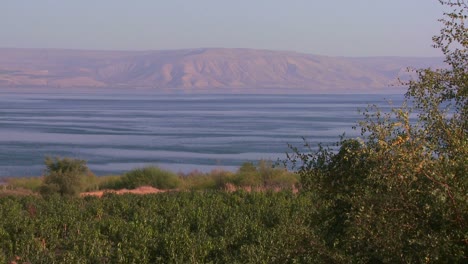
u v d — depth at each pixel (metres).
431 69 9.38
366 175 8.27
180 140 116.31
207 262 20.92
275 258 9.62
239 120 176.38
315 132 128.12
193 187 47.78
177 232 24.11
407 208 7.86
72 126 151.25
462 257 7.79
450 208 7.63
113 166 79.19
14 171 72.88
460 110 8.94
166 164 81.12
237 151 96.00
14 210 29.75
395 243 7.77
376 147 8.23
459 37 9.18
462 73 9.10
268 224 26.78
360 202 8.05
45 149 98.62
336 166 8.84
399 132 8.24
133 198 35.69
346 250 8.55
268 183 45.66
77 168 45.25
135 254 21.39
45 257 20.98
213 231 25.91
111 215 31.17
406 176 7.79
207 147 103.12
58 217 28.12
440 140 8.48
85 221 27.83
